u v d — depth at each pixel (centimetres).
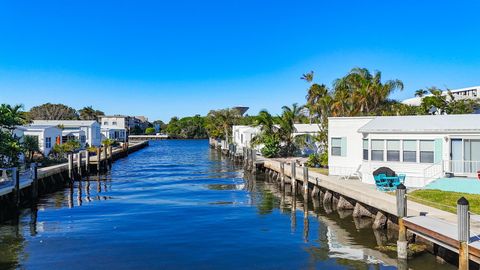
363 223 2286
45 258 1697
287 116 5534
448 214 1739
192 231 2131
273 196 3303
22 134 4591
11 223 2319
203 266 1606
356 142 3272
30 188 3078
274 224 2291
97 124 8238
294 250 1798
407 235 1770
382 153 2852
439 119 2906
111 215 2527
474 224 1582
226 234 2072
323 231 2122
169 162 6694
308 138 5516
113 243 1911
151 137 16412
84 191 3569
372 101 5200
